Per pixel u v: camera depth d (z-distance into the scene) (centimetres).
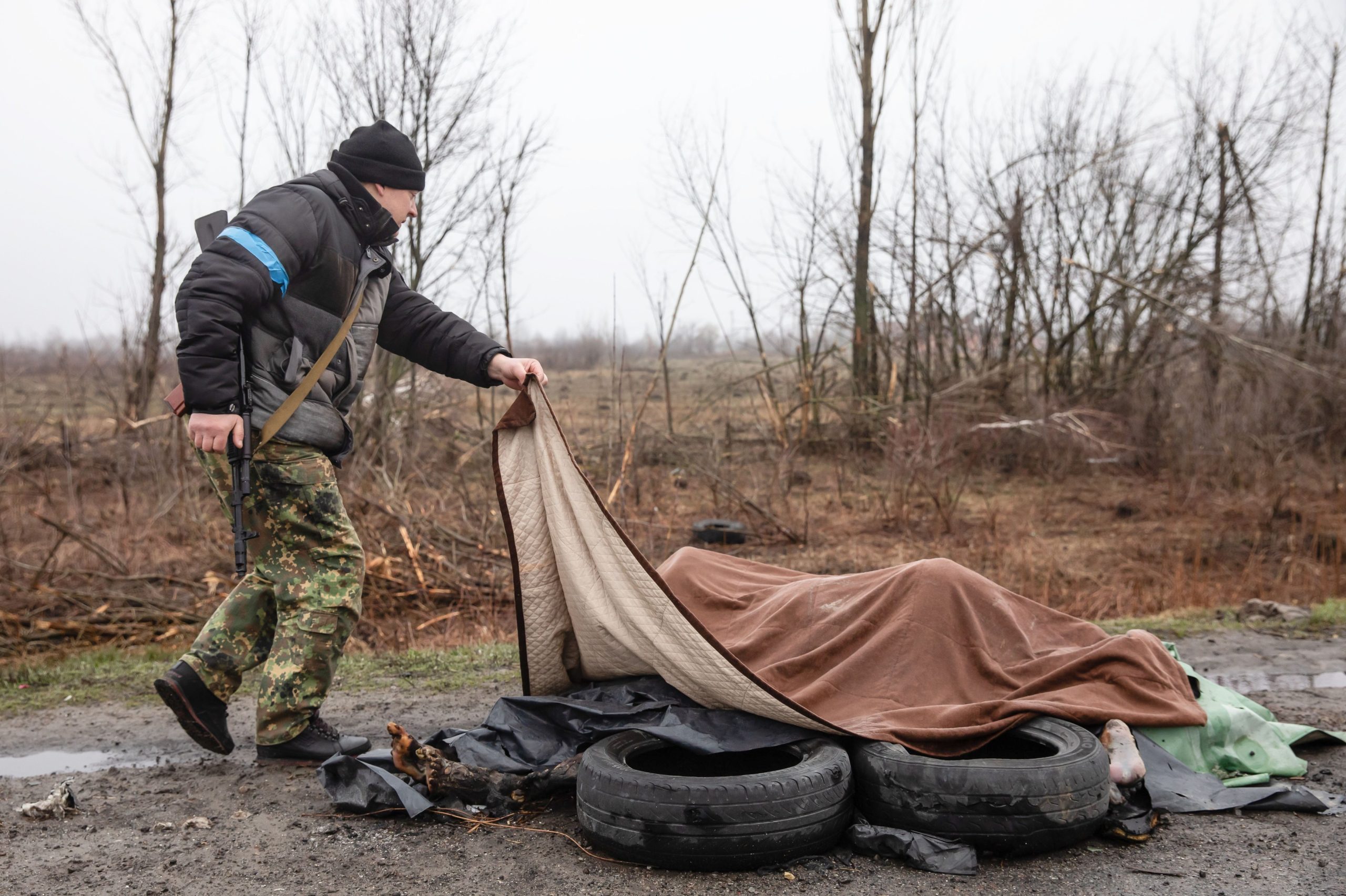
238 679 414
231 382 364
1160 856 323
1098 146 1580
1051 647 404
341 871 316
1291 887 302
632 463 1113
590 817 320
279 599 405
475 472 1100
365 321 411
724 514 1135
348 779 368
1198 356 1551
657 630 364
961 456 1454
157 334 1345
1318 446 1509
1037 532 1119
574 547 384
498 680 576
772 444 1380
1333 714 499
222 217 398
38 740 470
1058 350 1614
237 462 372
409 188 412
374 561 794
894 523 1140
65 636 708
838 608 407
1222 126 1542
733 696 354
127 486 1137
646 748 349
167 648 670
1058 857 321
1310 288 1680
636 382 1557
